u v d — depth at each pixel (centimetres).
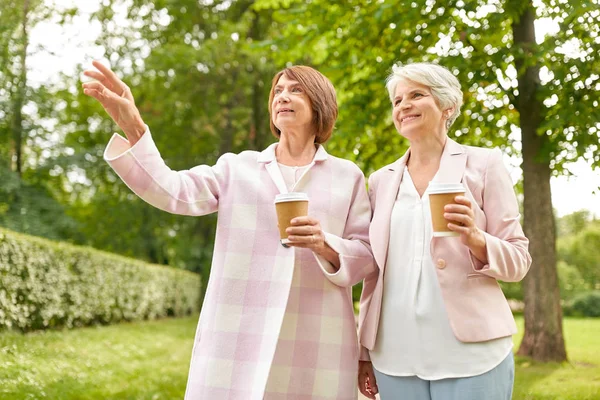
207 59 1909
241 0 2067
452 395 250
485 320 251
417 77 273
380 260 271
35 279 944
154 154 259
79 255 1132
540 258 883
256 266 269
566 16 748
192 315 2044
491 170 266
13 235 902
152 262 2291
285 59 1043
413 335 259
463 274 255
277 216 254
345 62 938
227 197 277
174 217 2194
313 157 295
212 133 2061
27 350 748
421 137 277
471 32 794
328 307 276
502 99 912
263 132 2042
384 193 284
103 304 1262
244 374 258
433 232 240
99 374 712
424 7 804
